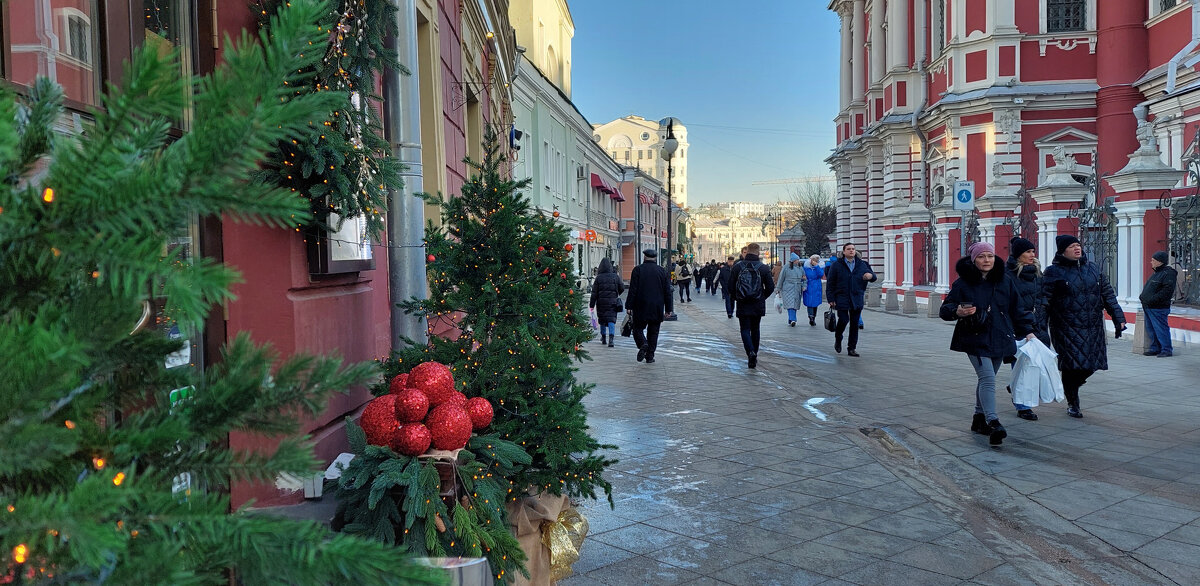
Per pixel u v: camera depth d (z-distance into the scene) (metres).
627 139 107.31
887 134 29.22
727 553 4.20
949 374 10.52
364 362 1.12
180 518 0.88
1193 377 9.77
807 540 4.39
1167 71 19.05
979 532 4.53
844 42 38.91
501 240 3.51
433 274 3.56
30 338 0.76
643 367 11.55
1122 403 8.23
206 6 3.21
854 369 11.10
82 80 2.52
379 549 0.93
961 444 6.62
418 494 2.54
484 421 2.97
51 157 0.86
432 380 2.81
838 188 40.72
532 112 25.84
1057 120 22.70
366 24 3.35
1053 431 7.04
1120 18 21.55
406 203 4.26
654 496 5.20
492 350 3.40
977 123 23.47
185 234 0.92
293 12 0.88
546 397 3.46
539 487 3.29
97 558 0.76
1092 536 4.48
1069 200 15.52
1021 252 8.03
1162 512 4.89
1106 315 14.59
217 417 1.00
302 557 0.90
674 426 7.37
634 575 3.90
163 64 0.81
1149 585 3.81
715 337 16.17
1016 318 7.11
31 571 0.82
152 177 0.79
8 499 0.79
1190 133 18.25
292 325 3.41
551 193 28.56
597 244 42.94
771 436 6.96
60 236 0.80
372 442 2.75
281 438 1.08
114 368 0.95
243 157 0.83
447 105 8.77
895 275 24.78
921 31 27.77
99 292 0.85
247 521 0.91
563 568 3.38
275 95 0.85
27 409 0.77
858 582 3.83
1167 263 11.73
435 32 7.64
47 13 2.36
